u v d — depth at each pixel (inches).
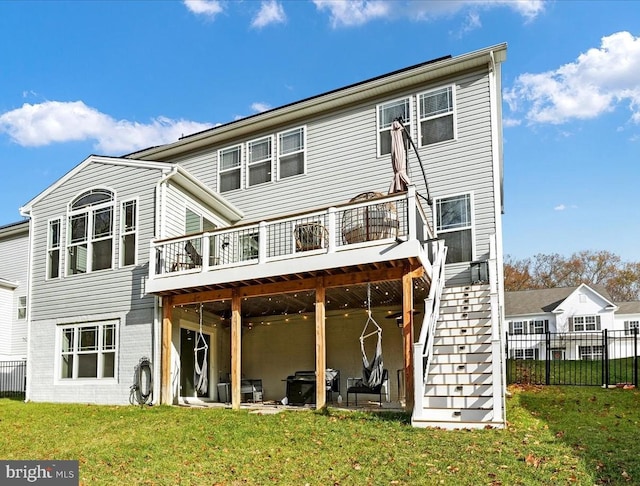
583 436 286.0
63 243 550.3
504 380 377.7
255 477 239.6
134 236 504.7
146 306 487.2
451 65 494.0
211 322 571.8
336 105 559.5
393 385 520.1
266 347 595.5
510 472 227.0
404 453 261.6
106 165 536.4
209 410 410.9
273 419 358.9
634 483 211.6
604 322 1266.0
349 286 430.0
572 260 1844.2
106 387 494.0
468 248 472.1
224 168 621.9
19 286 779.4
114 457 282.7
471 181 481.1
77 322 525.3
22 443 328.2
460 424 311.3
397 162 407.5
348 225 428.1
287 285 423.2
